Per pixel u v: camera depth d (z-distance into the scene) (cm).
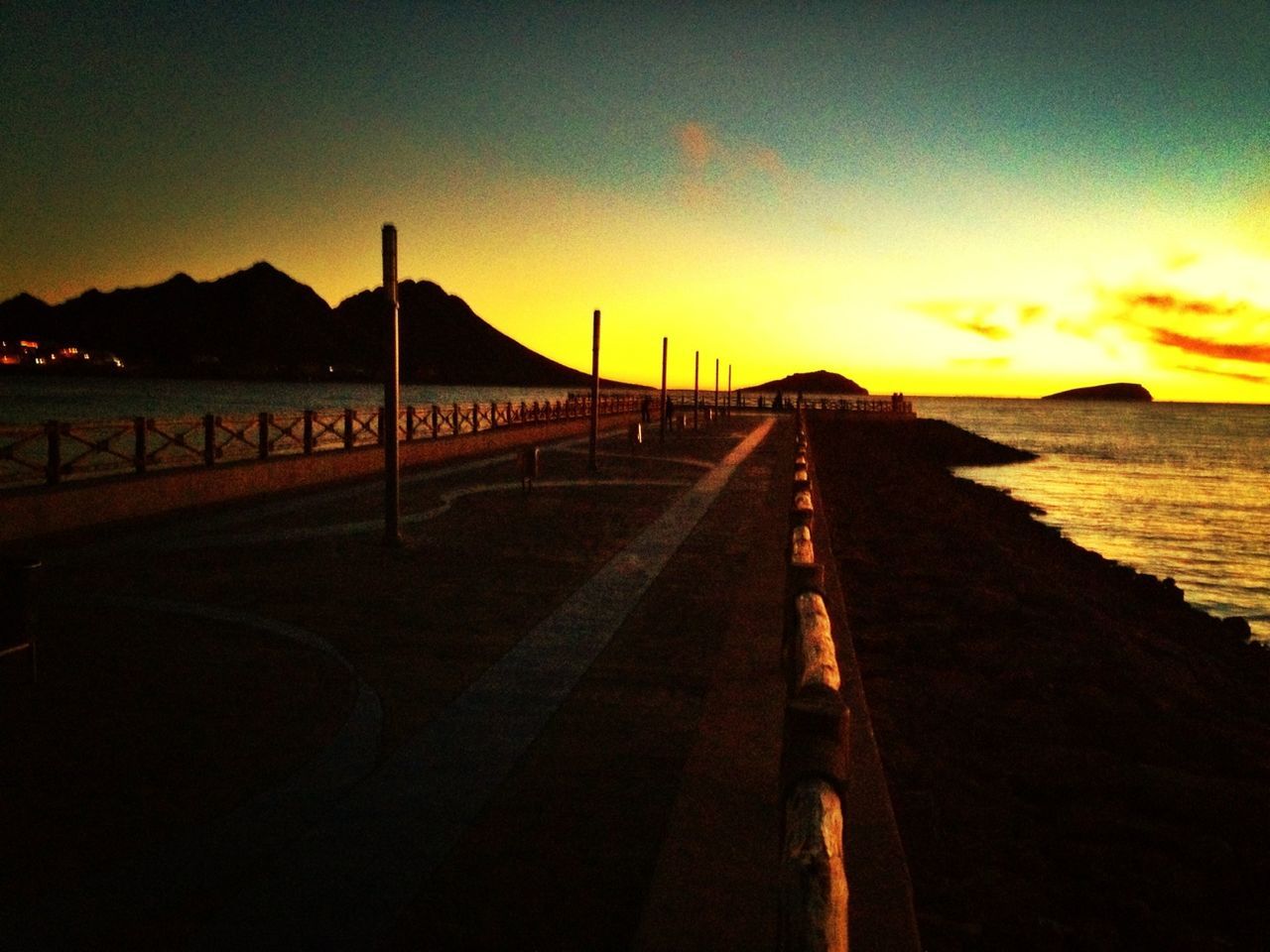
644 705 630
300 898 380
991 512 3691
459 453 2816
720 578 1063
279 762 522
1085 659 1070
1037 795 648
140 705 613
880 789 455
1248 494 5603
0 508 1192
